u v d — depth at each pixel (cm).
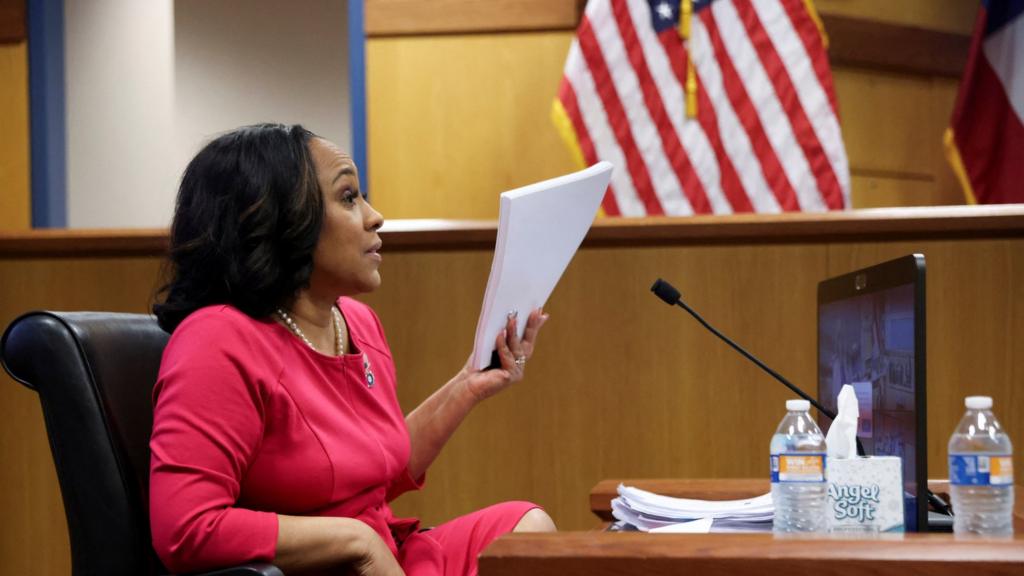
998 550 121
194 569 154
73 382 164
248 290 172
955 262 311
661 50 430
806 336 316
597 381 324
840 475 143
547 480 325
